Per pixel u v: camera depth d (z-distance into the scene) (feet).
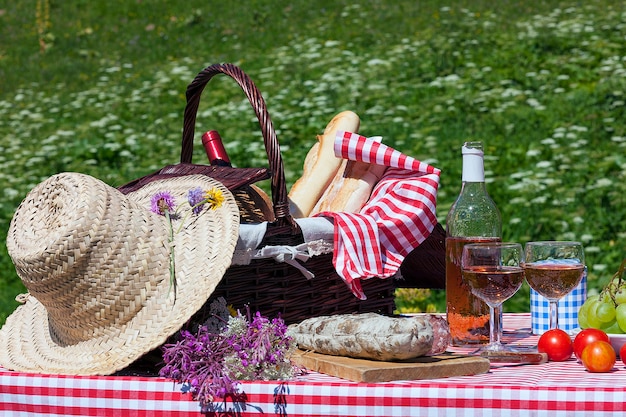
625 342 6.77
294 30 45.06
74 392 6.20
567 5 43.21
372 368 5.97
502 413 5.65
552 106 30.66
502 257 6.55
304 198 8.27
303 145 29.86
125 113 35.55
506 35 38.63
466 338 7.27
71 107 36.94
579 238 22.00
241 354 6.00
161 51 44.47
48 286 6.54
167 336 6.24
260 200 8.26
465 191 7.38
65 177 6.84
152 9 49.83
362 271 7.47
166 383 6.06
